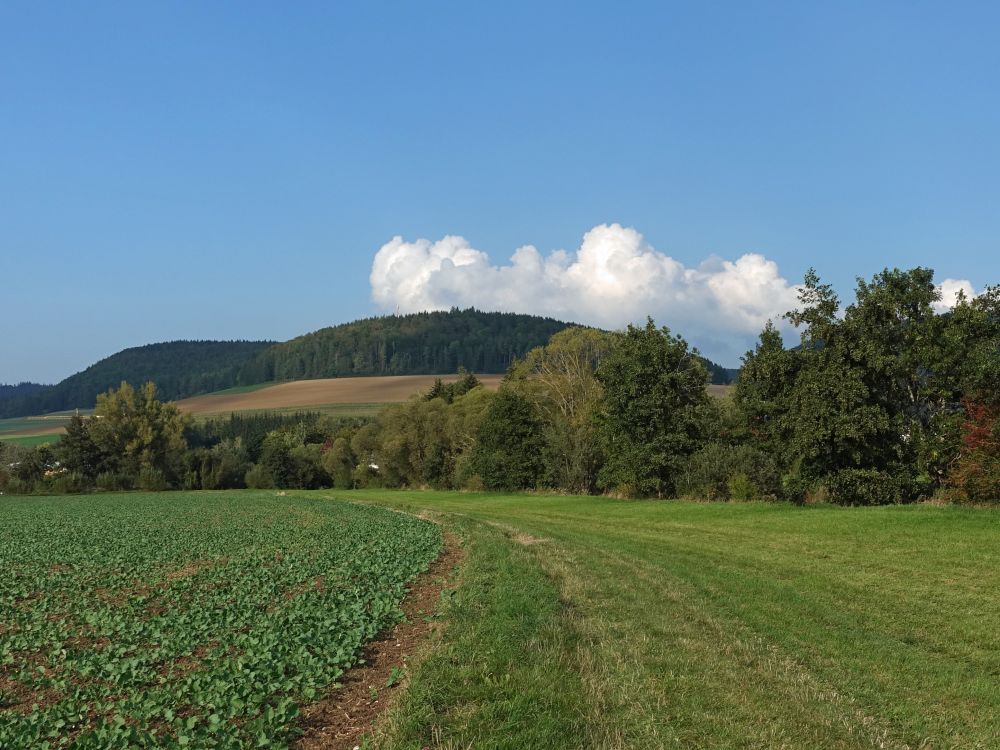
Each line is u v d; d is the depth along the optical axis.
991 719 8.64
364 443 95.75
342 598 14.84
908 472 37.25
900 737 8.01
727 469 45.22
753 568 19.98
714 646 11.10
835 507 35.59
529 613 12.51
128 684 9.70
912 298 37.94
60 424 178.25
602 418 61.28
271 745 7.27
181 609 15.11
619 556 21.55
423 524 34.44
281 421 144.00
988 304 37.03
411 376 179.00
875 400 38.28
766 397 43.28
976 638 12.52
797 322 41.00
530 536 27.62
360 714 8.43
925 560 20.67
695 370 53.06
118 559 24.66
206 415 157.62
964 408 36.06
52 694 9.77
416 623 12.88
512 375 91.38
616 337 55.97
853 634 12.42
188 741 7.18
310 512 48.12
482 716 7.74
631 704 8.38
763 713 8.27
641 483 51.38
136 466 111.31
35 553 27.31
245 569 21.30
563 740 7.23
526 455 67.19
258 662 9.88
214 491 99.31
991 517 26.88
